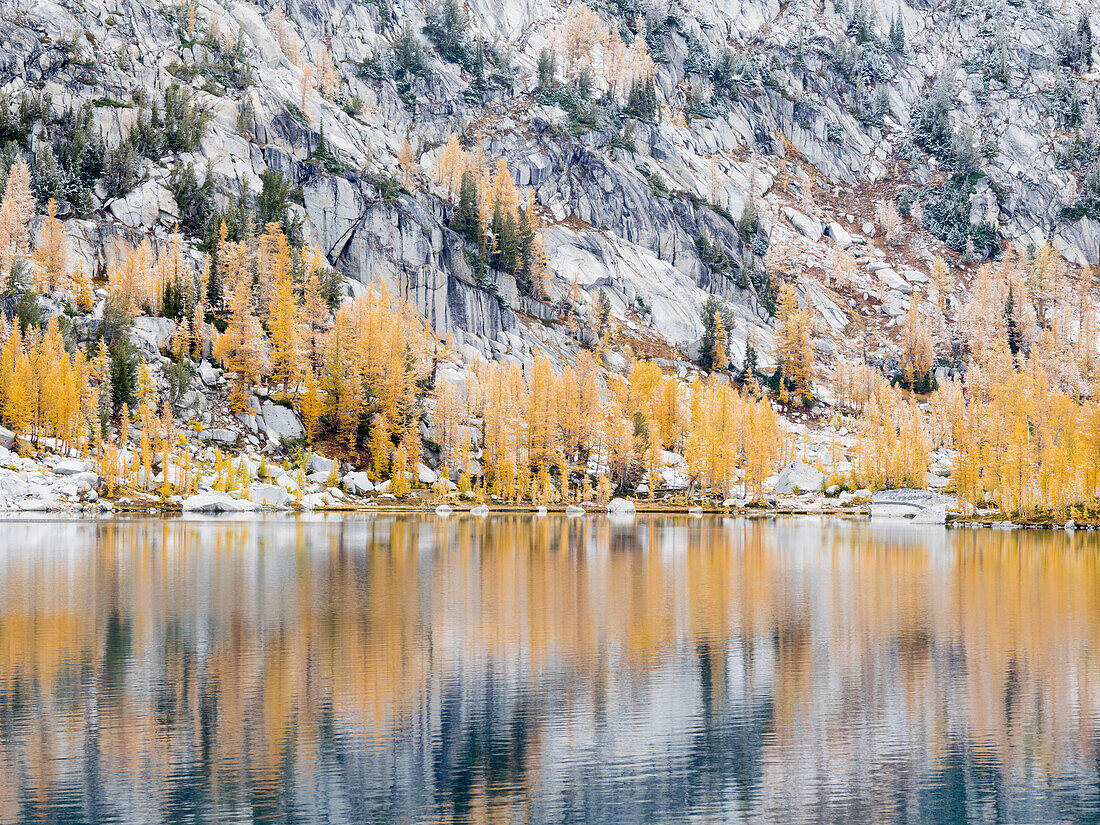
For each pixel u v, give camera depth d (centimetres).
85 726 3139
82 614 5144
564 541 10412
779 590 6400
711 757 2920
